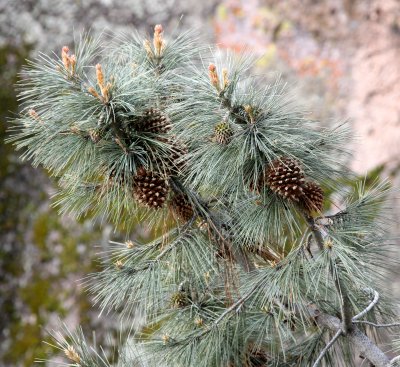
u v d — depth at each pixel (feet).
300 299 3.91
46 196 9.48
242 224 4.00
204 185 3.86
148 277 4.05
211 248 4.13
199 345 4.14
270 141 3.63
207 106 3.74
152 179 3.93
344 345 4.40
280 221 3.93
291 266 3.82
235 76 3.73
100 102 3.74
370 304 4.06
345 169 4.15
